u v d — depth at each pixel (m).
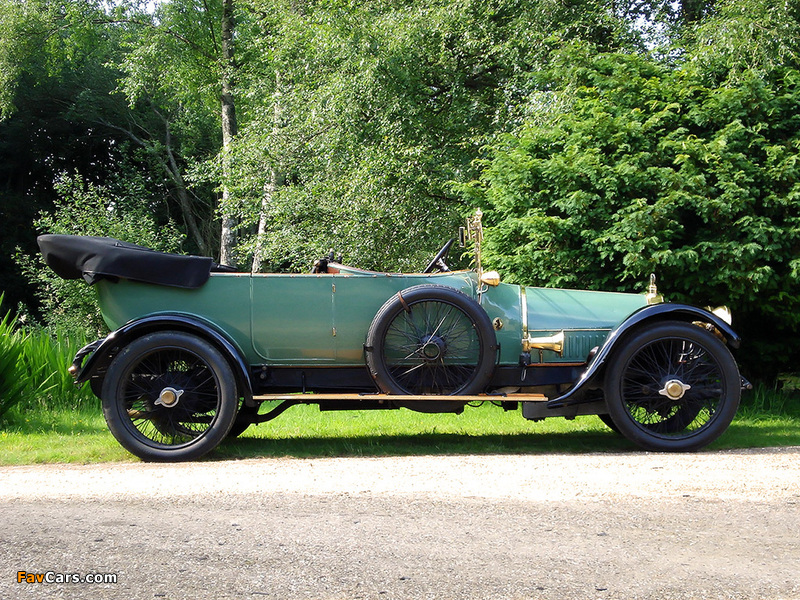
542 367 5.64
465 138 12.99
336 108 13.16
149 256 5.34
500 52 12.70
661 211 7.02
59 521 3.59
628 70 8.30
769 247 7.00
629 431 5.30
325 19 13.20
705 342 5.31
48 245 5.40
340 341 5.46
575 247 7.67
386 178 12.52
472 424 6.92
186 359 5.48
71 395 8.04
